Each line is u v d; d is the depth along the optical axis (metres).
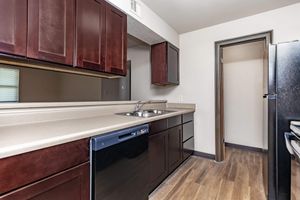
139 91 3.73
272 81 1.65
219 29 2.87
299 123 1.49
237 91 3.66
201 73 3.06
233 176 2.32
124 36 1.94
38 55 1.20
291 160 1.47
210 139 2.97
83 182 1.10
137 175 1.58
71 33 1.41
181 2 2.23
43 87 4.44
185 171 2.48
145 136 1.69
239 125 3.64
